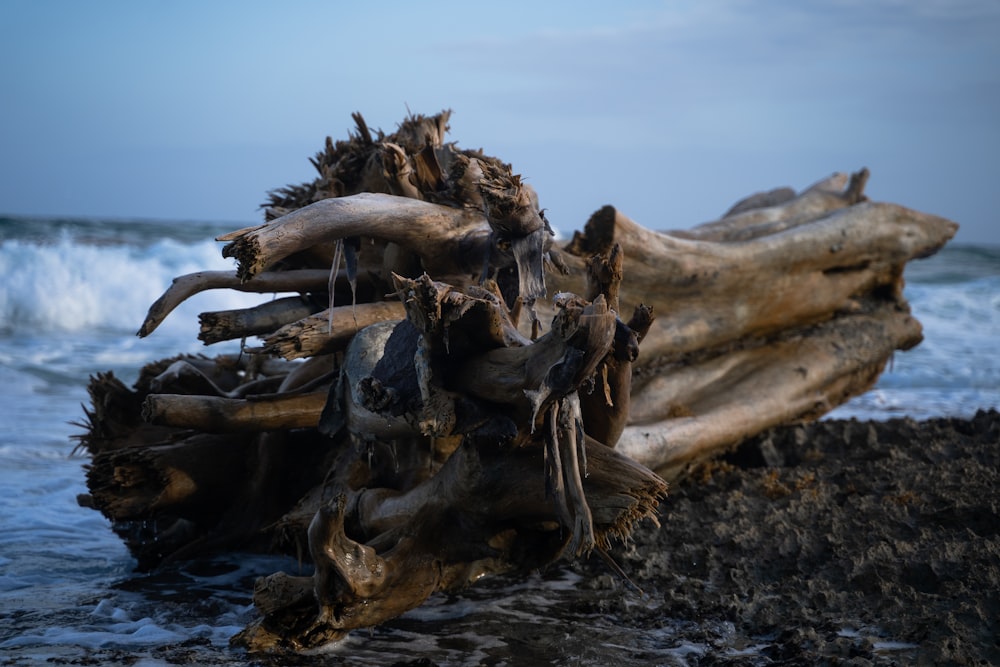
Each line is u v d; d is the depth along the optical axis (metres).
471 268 5.02
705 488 6.63
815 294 8.06
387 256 5.23
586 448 4.04
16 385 12.02
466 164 5.09
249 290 5.05
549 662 4.18
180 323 19.27
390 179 5.09
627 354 3.89
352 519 4.77
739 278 7.41
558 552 4.45
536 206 4.88
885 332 8.27
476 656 4.25
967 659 3.96
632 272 6.74
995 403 11.79
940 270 36.16
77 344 16.36
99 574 5.49
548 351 3.55
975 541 4.97
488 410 3.87
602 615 4.80
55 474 7.67
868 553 4.95
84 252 20.73
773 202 10.03
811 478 6.39
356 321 4.86
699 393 7.17
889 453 6.77
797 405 7.47
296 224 4.36
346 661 4.18
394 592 4.22
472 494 4.23
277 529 5.18
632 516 4.04
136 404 5.74
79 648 4.30
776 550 5.25
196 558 5.67
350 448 5.18
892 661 4.01
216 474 5.38
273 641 4.29
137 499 5.20
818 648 4.18
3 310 19.17
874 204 8.34
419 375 3.78
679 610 4.77
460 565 4.46
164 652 4.25
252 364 6.16
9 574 5.42
